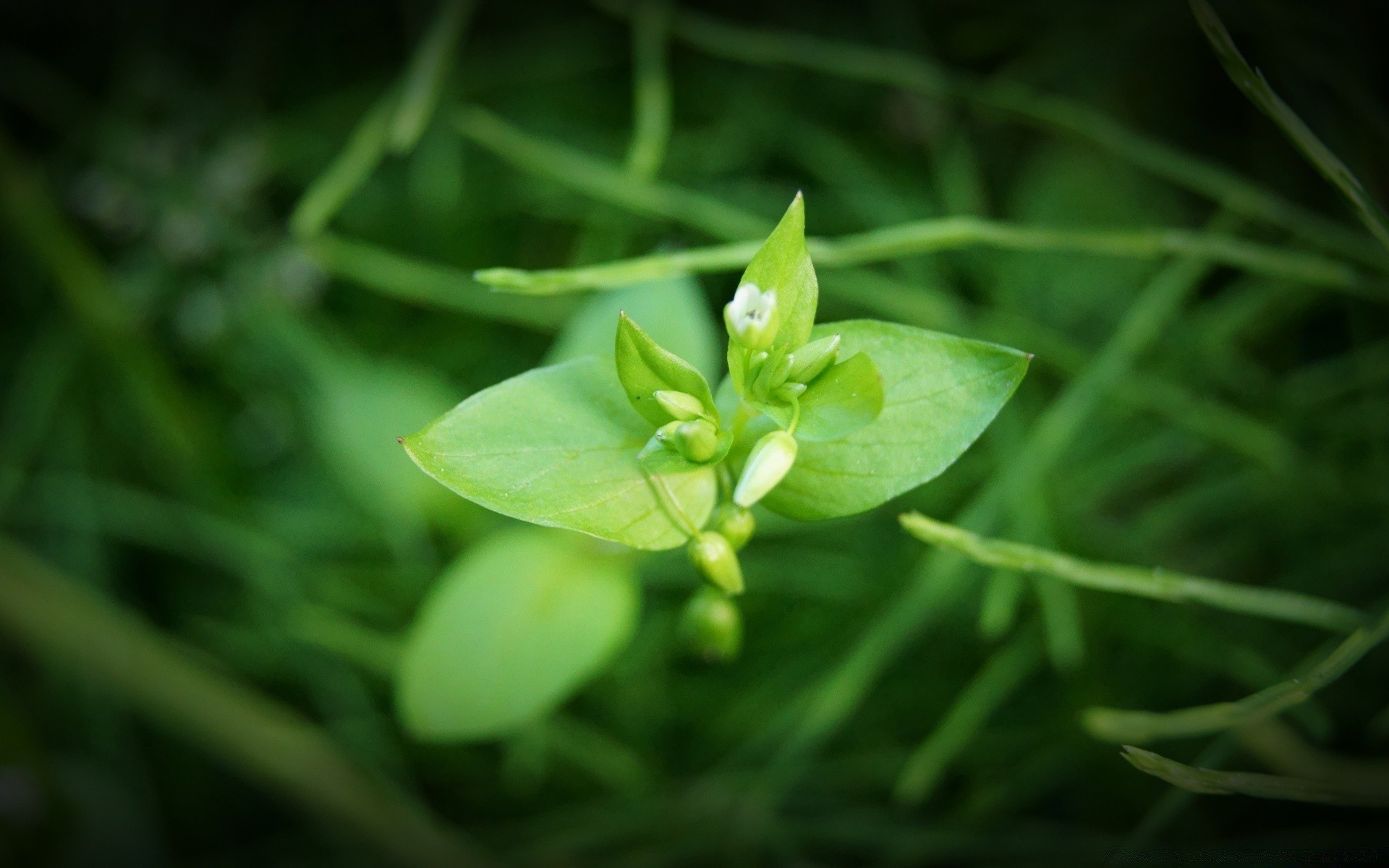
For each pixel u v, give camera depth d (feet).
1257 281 0.68
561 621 0.56
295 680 0.68
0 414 0.72
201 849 0.65
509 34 0.79
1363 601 0.63
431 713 0.55
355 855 0.62
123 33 0.78
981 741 0.63
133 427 0.72
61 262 0.66
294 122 0.78
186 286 0.75
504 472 0.47
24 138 0.77
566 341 0.56
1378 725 0.56
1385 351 0.63
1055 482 0.64
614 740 0.66
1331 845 0.57
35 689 0.65
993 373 0.47
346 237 0.77
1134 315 0.60
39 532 0.70
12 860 0.60
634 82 0.80
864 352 0.47
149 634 0.61
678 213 0.66
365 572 0.69
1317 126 0.63
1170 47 0.73
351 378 0.67
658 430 0.47
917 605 0.58
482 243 0.77
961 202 0.72
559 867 0.61
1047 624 0.60
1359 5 0.61
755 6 0.77
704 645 0.53
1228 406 0.67
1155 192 0.73
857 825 0.62
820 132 0.77
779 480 0.46
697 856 0.61
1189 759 0.62
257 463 0.74
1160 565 0.65
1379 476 0.64
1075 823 0.62
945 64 0.76
